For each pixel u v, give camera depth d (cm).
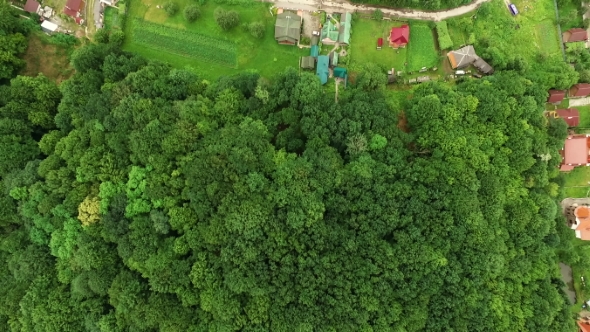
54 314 5750
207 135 6253
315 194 5841
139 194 5919
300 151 6638
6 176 6244
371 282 5788
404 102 7319
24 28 7288
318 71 7338
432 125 6588
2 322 6100
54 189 5978
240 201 5725
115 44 7212
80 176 5959
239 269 5566
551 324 6469
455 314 5978
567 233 7081
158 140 6050
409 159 6512
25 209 5969
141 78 6606
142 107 6269
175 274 5619
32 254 5978
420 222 5981
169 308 5594
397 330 5762
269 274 5603
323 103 6631
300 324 5491
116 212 5844
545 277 6625
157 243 5728
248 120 6400
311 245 5706
